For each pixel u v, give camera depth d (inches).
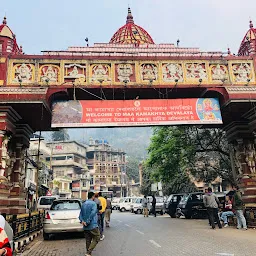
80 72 508.4
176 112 515.8
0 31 510.9
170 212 864.3
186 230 488.4
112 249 328.5
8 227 150.5
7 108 477.4
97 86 503.5
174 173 821.9
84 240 419.2
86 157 2827.3
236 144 649.0
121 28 798.5
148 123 505.4
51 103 509.0
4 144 485.1
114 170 2967.5
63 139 2640.3
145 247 329.7
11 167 561.0
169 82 517.0
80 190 2330.2
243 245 328.8
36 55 504.4
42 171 1644.9
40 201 824.9
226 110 562.9
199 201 772.0
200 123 514.3
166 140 831.7
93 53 521.3
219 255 274.8
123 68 517.7
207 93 534.0
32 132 640.4
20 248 347.9
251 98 514.9
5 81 484.1
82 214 284.5
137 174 3467.0
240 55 600.4
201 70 529.3
